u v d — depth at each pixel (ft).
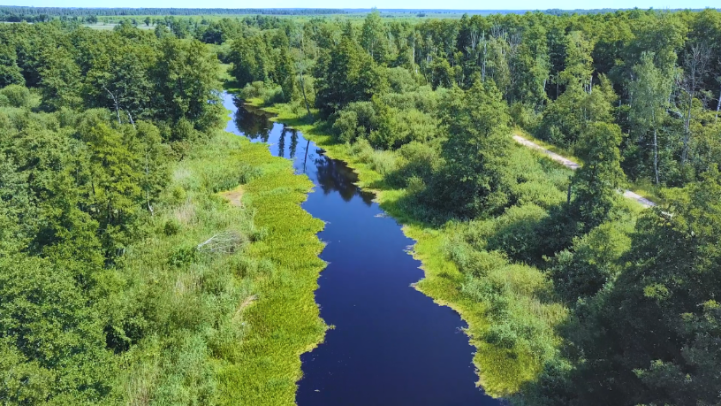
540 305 92.53
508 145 137.18
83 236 86.17
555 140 189.47
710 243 55.16
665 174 149.69
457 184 140.56
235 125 270.46
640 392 56.80
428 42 324.39
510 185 137.39
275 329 90.89
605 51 222.69
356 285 108.06
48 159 113.80
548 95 251.19
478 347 85.81
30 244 86.74
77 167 107.24
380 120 211.82
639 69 158.20
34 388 50.31
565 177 148.25
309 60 405.80
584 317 82.17
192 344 81.05
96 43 291.38
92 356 63.31
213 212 136.36
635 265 63.52
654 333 58.23
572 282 96.63
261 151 213.05
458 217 139.44
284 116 293.64
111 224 107.96
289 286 105.81
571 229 109.40
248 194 162.30
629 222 107.24
